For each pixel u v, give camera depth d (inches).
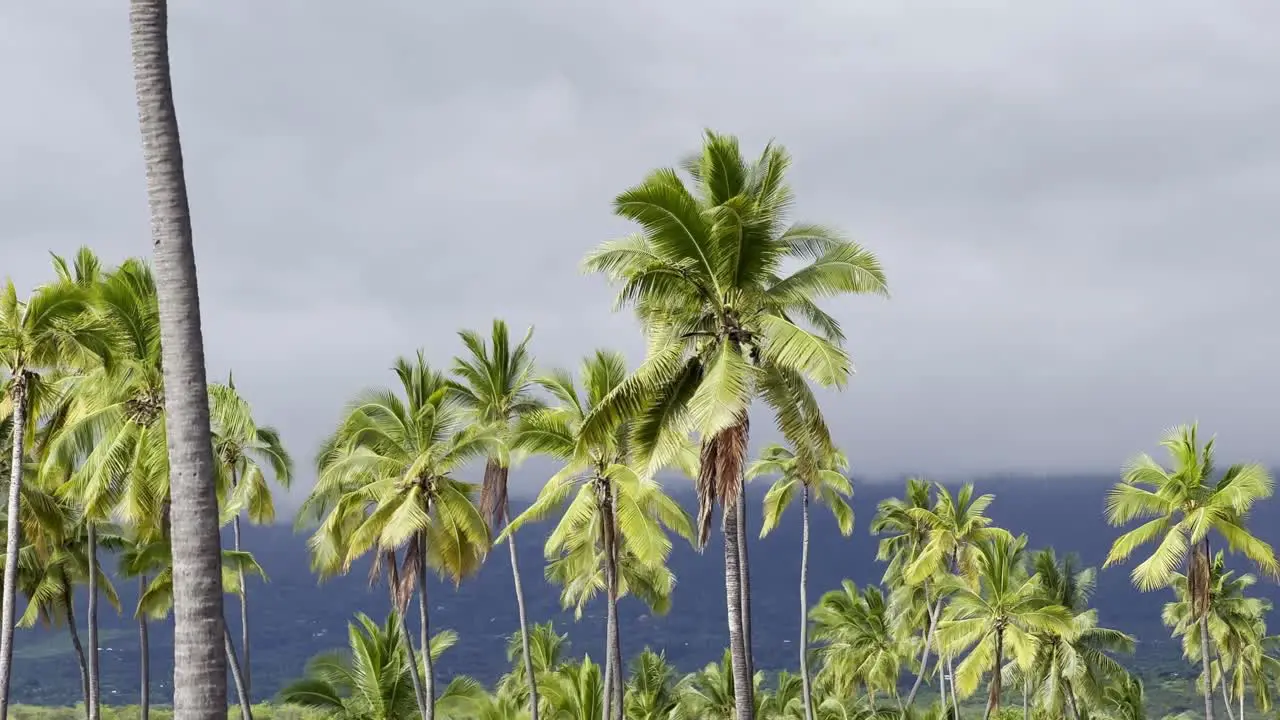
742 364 915.4
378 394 1517.0
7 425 1494.8
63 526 1515.7
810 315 1037.8
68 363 1175.0
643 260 991.6
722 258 933.2
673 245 925.2
